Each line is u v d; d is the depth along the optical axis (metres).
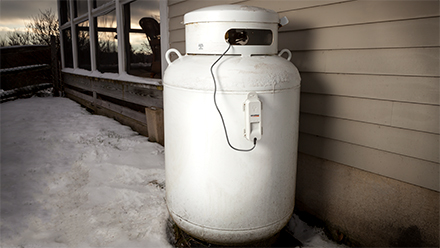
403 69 1.72
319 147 2.24
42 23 10.55
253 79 1.55
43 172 2.90
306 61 2.18
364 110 1.93
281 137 1.71
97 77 5.29
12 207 2.28
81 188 2.62
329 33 2.01
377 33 1.79
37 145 3.67
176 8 3.26
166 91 1.80
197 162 1.68
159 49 3.76
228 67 1.57
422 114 1.69
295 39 2.22
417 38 1.64
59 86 8.06
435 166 1.69
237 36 1.73
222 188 1.67
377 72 1.82
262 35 1.81
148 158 3.27
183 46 3.24
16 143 3.74
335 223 2.23
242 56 1.64
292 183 1.89
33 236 1.97
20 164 3.07
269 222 1.78
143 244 1.92
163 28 3.47
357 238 2.10
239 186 1.67
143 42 4.03
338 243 2.18
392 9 1.71
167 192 1.96
